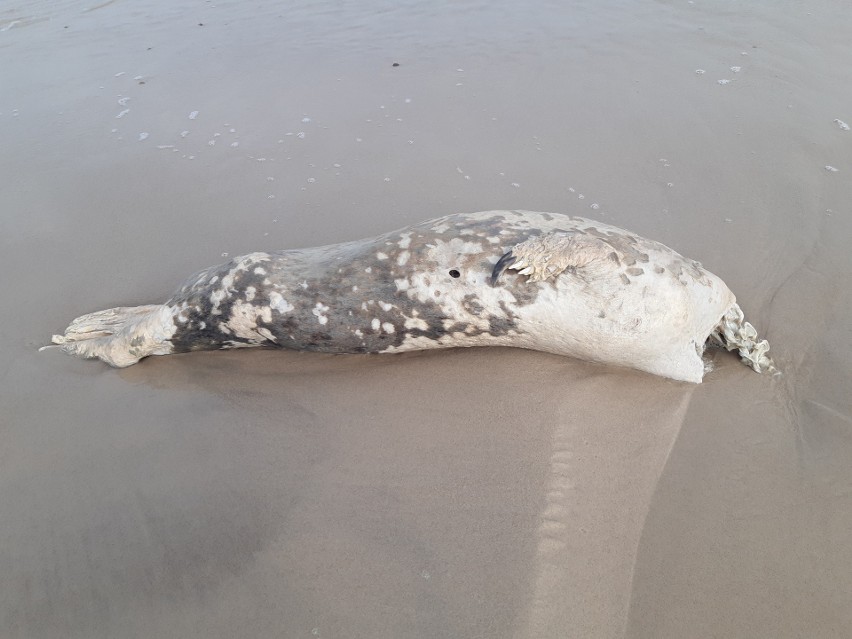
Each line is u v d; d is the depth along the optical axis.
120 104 6.04
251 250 4.29
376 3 7.73
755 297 3.67
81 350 3.57
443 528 2.43
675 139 5.00
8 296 4.01
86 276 4.17
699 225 4.21
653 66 5.93
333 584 2.29
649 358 2.99
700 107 5.33
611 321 2.84
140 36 7.37
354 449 2.78
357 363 3.27
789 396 3.11
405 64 6.31
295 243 4.32
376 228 4.39
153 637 2.25
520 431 2.77
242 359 3.40
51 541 2.59
